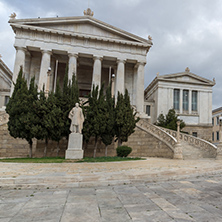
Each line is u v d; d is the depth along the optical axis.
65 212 4.48
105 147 20.89
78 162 13.08
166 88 39.06
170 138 19.36
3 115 21.03
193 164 12.42
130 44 33.94
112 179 7.77
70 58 32.03
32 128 16.98
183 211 4.60
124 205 5.01
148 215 4.34
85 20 32.62
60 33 31.75
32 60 34.28
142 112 31.27
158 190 6.57
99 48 33.22
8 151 20.31
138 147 21.81
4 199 5.49
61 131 17.81
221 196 5.89
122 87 32.69
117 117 19.27
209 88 40.19
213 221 4.04
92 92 19.45
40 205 4.97
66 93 18.69
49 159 14.95
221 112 48.72
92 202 5.24
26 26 30.66
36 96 18.52
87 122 18.59
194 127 38.28
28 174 8.09
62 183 7.08
